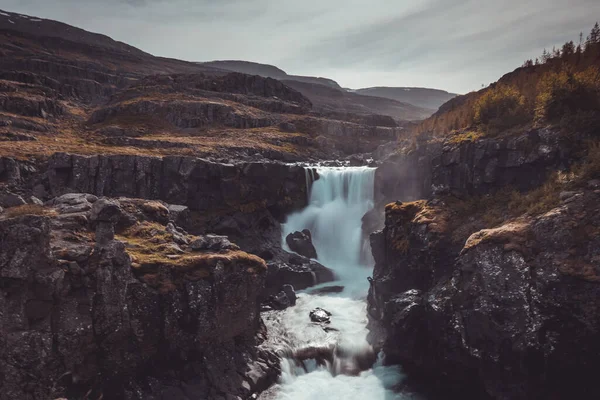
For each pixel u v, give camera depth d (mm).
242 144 98438
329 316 44219
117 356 26922
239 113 129375
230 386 29859
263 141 109688
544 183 34500
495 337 27516
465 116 51938
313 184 74562
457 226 36906
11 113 112375
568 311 25078
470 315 29047
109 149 79500
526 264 27656
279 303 47094
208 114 127188
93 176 61344
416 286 38625
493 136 40875
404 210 42906
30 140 88250
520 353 26125
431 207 41125
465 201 40625
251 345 34656
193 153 83750
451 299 31031
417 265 38094
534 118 39594
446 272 35000
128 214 36062
